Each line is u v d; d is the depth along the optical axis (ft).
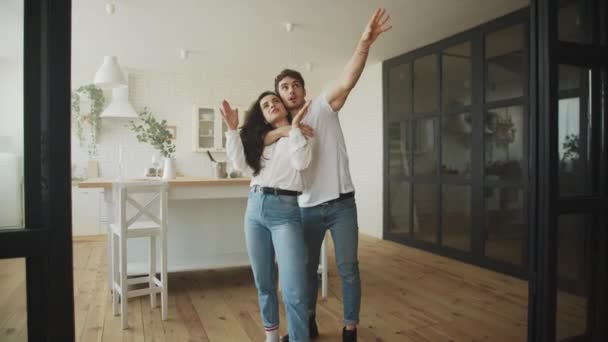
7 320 3.93
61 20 3.94
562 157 5.66
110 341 8.17
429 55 16.16
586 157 5.86
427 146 16.46
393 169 18.53
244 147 6.78
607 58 5.91
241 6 12.16
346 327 7.41
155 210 11.41
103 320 9.32
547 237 5.59
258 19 13.28
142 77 20.97
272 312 7.02
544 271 5.65
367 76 20.30
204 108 21.85
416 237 17.22
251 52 17.42
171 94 21.49
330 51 17.24
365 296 10.92
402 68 17.75
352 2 11.85
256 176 6.76
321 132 7.11
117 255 9.88
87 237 19.39
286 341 7.64
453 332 8.54
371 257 15.57
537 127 5.68
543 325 5.66
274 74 22.30
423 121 16.63
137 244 11.80
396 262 14.78
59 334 3.99
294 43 16.05
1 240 3.80
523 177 12.51
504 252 13.23
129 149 20.54
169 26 13.93
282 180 6.52
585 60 5.77
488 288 11.61
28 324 3.95
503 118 13.19
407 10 12.51
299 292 6.31
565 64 5.69
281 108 6.84
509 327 8.79
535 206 5.74
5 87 3.91
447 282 12.24
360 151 21.08
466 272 13.38
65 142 3.98
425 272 13.39
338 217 7.18
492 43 13.48
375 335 8.39
